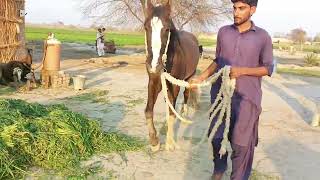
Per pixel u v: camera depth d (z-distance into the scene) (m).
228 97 3.71
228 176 5.47
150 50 5.09
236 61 3.81
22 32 14.23
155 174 5.43
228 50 3.84
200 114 9.14
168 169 5.64
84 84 11.93
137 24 23.45
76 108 9.23
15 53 13.72
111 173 5.37
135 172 5.46
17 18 13.86
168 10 5.16
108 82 13.73
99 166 5.58
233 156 3.96
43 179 5.04
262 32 3.76
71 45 37.53
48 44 11.59
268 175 5.59
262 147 6.93
